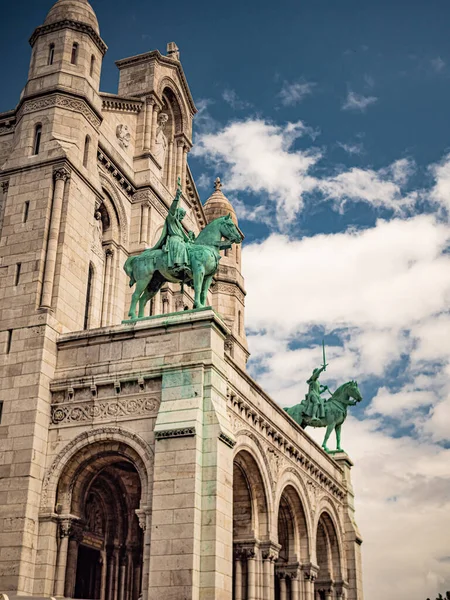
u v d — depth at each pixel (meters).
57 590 27.52
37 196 34.16
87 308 38.41
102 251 40.62
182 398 27.73
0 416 29.97
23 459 28.77
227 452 27.56
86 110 37.06
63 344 31.20
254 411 32.84
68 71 37.12
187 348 28.75
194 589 24.58
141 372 28.84
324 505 42.91
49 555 27.80
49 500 28.58
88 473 29.67
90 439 28.84
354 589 44.78
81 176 35.44
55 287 32.34
